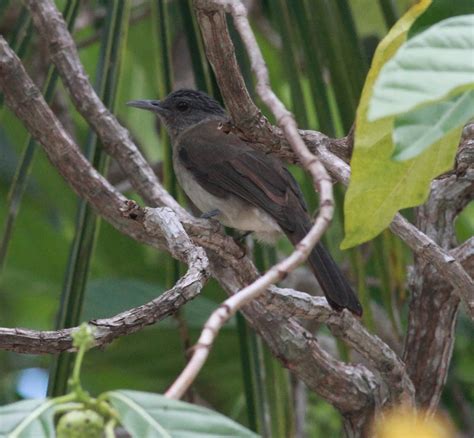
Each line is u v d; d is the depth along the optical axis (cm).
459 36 427
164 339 1330
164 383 1385
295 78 1060
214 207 1215
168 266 1040
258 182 1176
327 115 1052
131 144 1073
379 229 560
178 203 1152
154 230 834
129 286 1353
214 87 1081
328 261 941
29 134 1030
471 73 413
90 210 1028
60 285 1559
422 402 1028
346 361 1002
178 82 1491
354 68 1056
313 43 1055
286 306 878
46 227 1542
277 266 499
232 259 934
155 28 1109
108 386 1391
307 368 955
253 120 800
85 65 1675
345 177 790
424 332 1025
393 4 1061
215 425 446
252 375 1009
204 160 1234
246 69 1064
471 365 1453
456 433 1426
